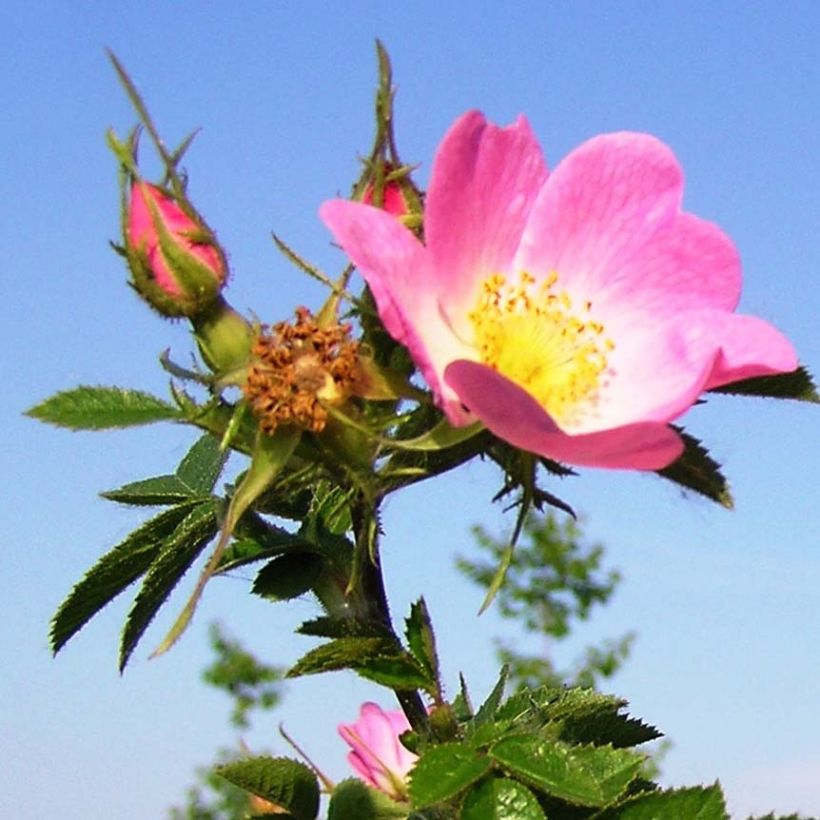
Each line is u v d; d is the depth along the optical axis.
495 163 0.26
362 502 0.25
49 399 0.25
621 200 0.27
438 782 0.24
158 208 0.25
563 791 0.24
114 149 0.26
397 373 0.25
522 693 0.28
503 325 0.26
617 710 0.27
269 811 0.28
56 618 0.27
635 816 0.25
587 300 0.27
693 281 0.26
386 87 0.26
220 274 0.25
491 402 0.24
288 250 0.25
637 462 0.24
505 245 0.27
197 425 0.25
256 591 0.27
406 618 0.26
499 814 0.24
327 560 0.27
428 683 0.26
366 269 0.24
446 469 0.25
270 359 0.25
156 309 0.25
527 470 0.25
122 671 0.27
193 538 0.27
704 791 0.25
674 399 0.25
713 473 0.25
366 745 0.29
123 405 0.26
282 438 0.25
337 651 0.25
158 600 0.27
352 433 0.25
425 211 0.26
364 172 0.26
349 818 0.27
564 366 0.27
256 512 0.27
